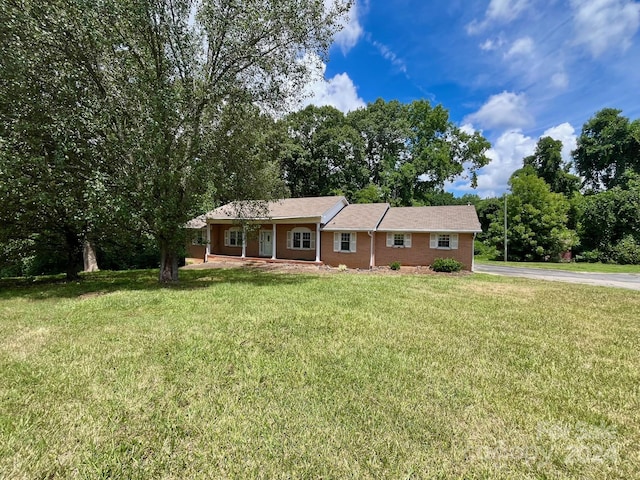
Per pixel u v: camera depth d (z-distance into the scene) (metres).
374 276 13.12
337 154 29.41
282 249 19.83
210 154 10.13
